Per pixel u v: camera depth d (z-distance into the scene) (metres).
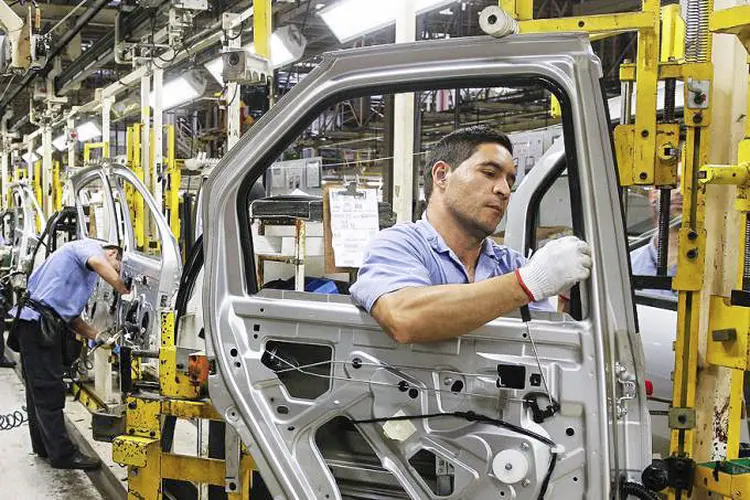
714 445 2.00
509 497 1.81
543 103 8.49
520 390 1.82
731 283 1.97
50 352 4.62
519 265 2.41
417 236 2.10
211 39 5.94
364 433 1.97
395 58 1.95
